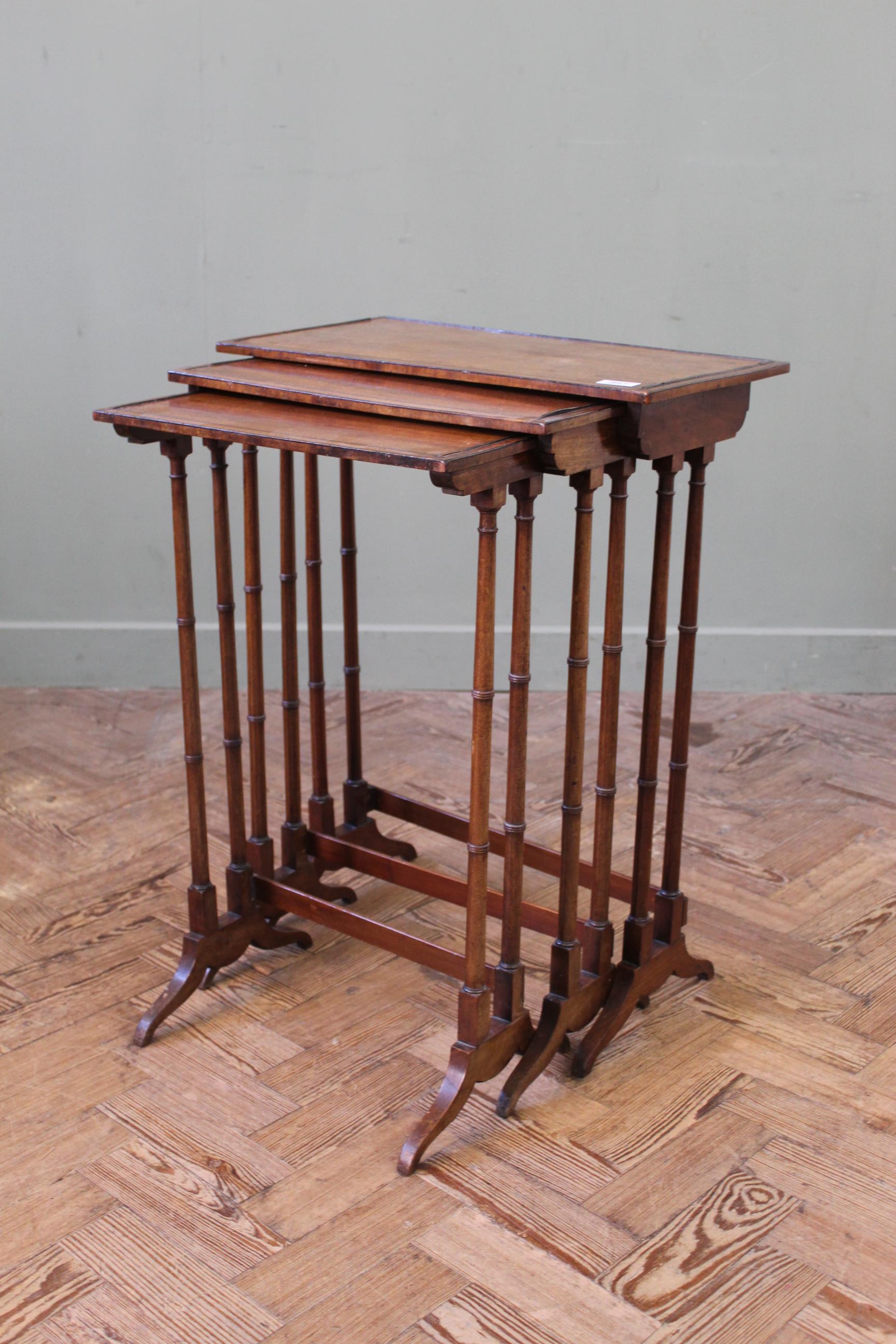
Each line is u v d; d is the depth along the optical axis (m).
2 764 3.48
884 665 3.99
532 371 2.13
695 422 2.16
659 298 3.73
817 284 3.70
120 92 3.57
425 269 3.72
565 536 3.89
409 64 3.55
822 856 3.06
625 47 3.53
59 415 3.81
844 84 3.54
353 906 2.86
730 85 3.55
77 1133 2.15
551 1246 1.94
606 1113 2.22
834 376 3.76
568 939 2.25
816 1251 1.94
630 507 3.86
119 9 3.51
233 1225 1.97
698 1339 1.79
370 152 3.62
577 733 2.17
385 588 3.96
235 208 3.67
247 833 3.13
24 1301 1.84
